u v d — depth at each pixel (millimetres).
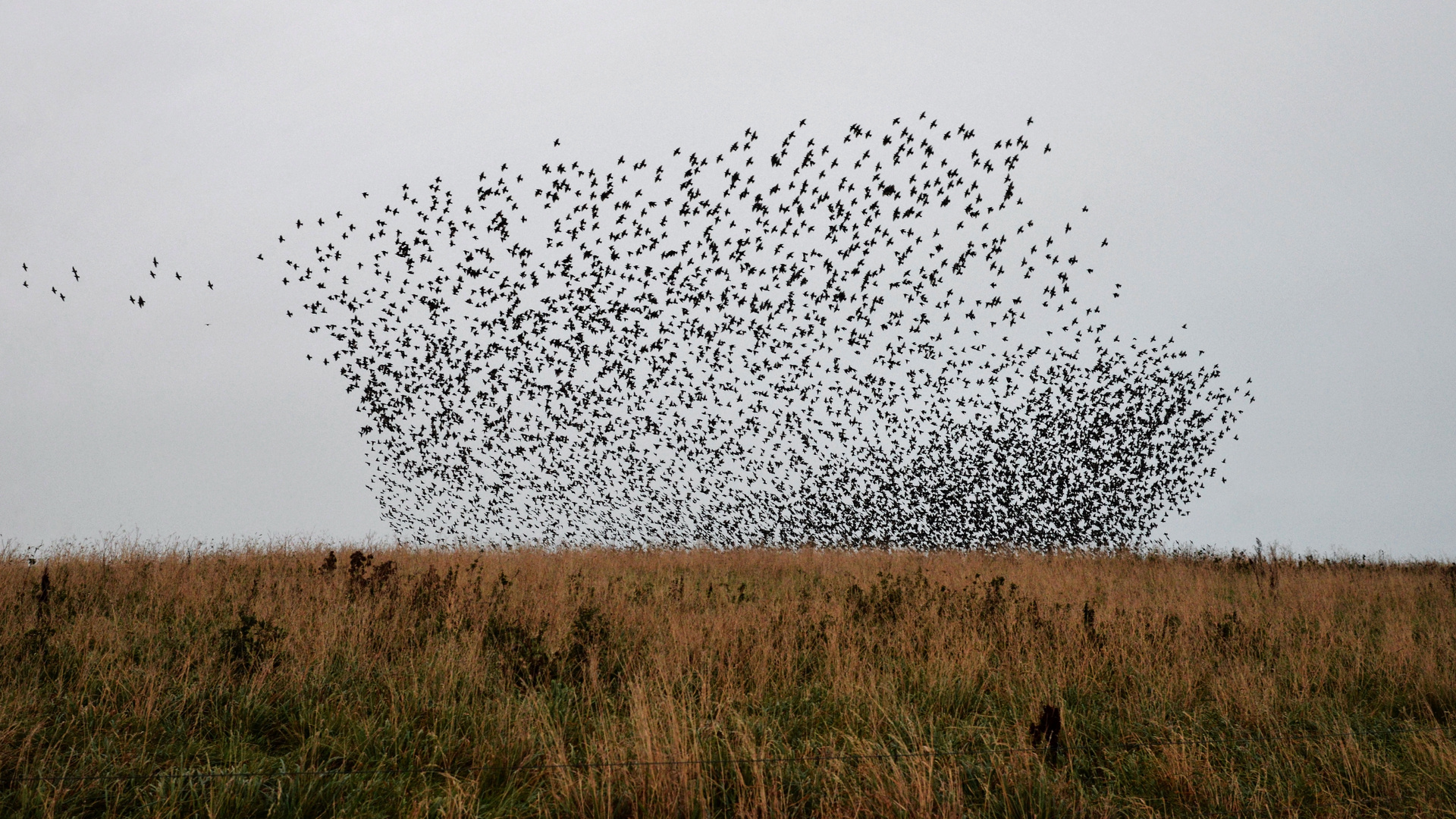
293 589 9312
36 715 5152
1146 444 22953
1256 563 16562
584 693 6297
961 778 4824
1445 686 6688
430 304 20500
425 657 6633
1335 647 8195
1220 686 6664
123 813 4215
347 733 5277
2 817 4020
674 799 4281
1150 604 10641
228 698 5660
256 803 4340
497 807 4410
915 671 6906
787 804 4445
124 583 9492
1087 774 5188
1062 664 7137
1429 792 4918
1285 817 4594
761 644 7301
